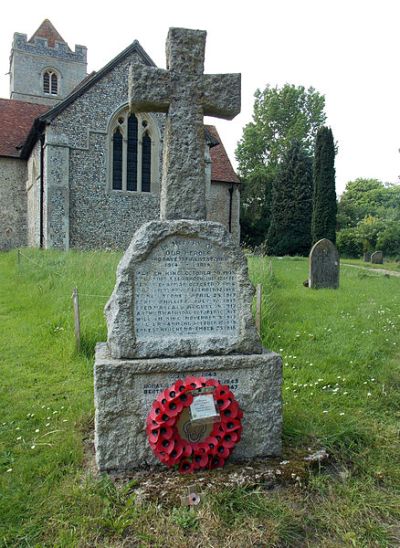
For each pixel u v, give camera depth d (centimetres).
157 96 368
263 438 344
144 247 341
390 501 295
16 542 259
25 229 2409
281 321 789
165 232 345
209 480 301
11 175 2378
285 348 641
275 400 346
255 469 317
